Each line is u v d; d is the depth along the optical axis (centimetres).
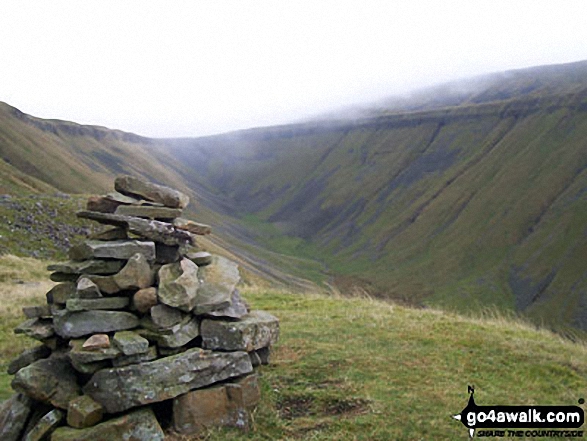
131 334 817
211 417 816
